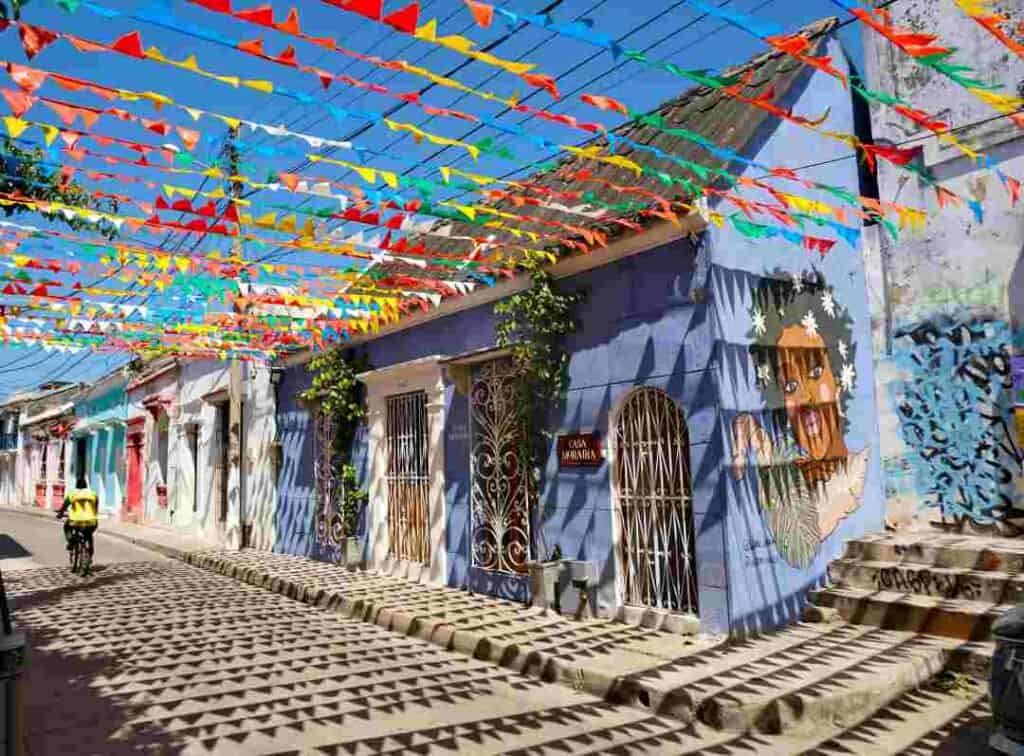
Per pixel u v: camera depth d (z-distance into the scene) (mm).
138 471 24422
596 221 7715
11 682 3465
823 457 7930
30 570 14195
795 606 7328
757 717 5305
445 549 10266
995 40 8188
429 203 5508
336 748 5164
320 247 6484
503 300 9328
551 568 8148
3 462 41188
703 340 7062
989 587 6680
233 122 4117
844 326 8477
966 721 5336
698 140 4879
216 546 16562
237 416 15992
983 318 8172
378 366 11727
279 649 7867
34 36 3197
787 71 8234
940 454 8398
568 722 5590
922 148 8680
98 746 5266
